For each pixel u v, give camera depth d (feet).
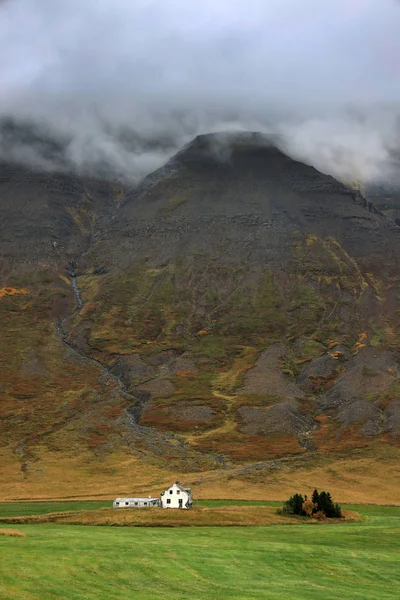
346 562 283.38
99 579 226.79
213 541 305.53
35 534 301.02
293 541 327.88
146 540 296.51
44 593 205.36
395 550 317.01
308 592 233.76
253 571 256.52
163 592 220.02
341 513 447.01
